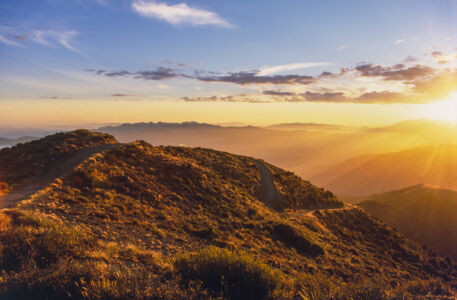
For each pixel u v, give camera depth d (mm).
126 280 5617
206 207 29531
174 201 27938
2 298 5023
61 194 20734
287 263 20188
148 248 15430
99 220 18000
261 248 22438
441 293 8391
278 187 49969
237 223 26828
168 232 19969
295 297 6988
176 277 6352
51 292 5223
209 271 6586
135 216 21531
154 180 30297
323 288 7988
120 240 15312
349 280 20375
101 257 9000
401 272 29297
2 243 7652
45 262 7414
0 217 9727
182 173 34469
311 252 25875
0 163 27109
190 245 18422
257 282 6457
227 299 5781
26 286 5375
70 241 9219
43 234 8883
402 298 6711
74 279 5586
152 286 5562
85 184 23969
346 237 38844
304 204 49656
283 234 27406
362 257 31312
